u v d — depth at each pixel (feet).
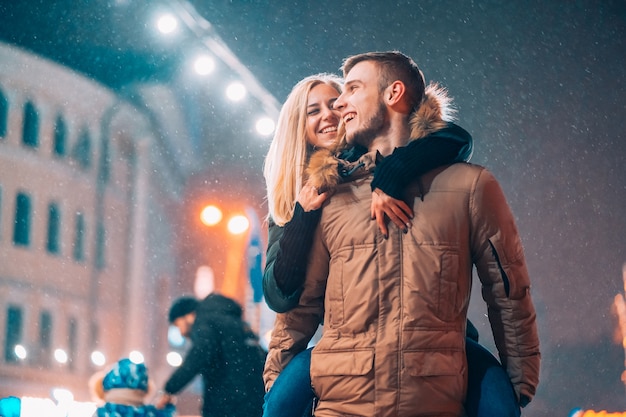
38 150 63.41
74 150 63.26
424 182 11.86
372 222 11.78
